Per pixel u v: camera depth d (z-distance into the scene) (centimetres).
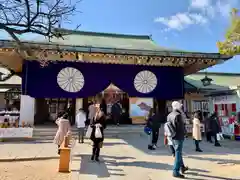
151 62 1204
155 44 1502
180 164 540
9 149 859
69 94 1104
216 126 1032
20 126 1189
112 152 824
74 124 1420
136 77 1185
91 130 697
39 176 532
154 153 812
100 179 514
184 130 553
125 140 1101
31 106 1309
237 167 630
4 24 443
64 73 1110
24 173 557
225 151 872
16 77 1858
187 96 1652
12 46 898
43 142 1029
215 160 716
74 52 1012
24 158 713
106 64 1167
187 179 521
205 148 936
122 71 1178
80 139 1069
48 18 480
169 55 1111
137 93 1173
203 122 1329
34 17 457
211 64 1259
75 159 701
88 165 635
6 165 644
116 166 632
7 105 1844
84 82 1127
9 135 1059
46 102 1591
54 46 962
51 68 1098
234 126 1184
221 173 571
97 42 1316
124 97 1592
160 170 595
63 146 608
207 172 580
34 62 1082
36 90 1066
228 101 1260
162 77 1212
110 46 1139
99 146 691
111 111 1557
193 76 2020
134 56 1094
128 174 557
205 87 1672
